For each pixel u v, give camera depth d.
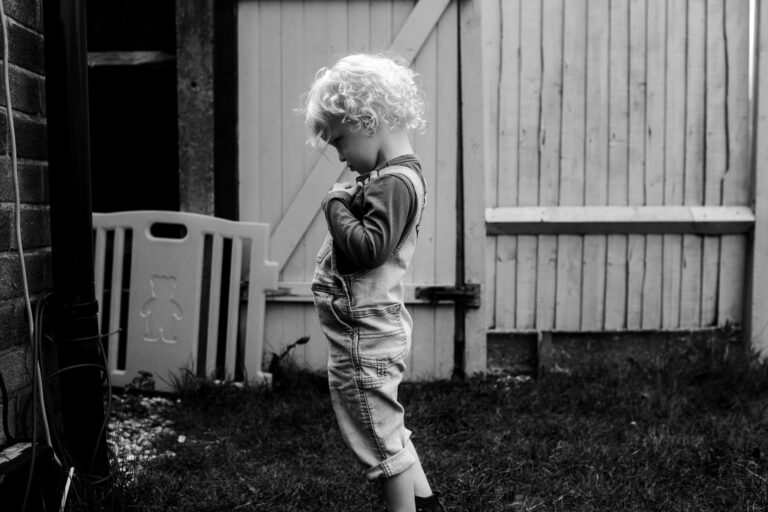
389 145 1.84
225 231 3.66
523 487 2.50
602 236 4.12
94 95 4.19
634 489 2.47
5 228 2.00
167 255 3.67
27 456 1.97
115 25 3.99
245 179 3.86
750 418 3.18
